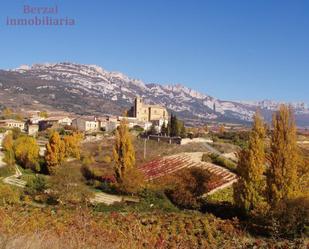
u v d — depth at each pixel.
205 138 105.62
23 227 16.31
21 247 10.71
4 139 101.38
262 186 43.88
